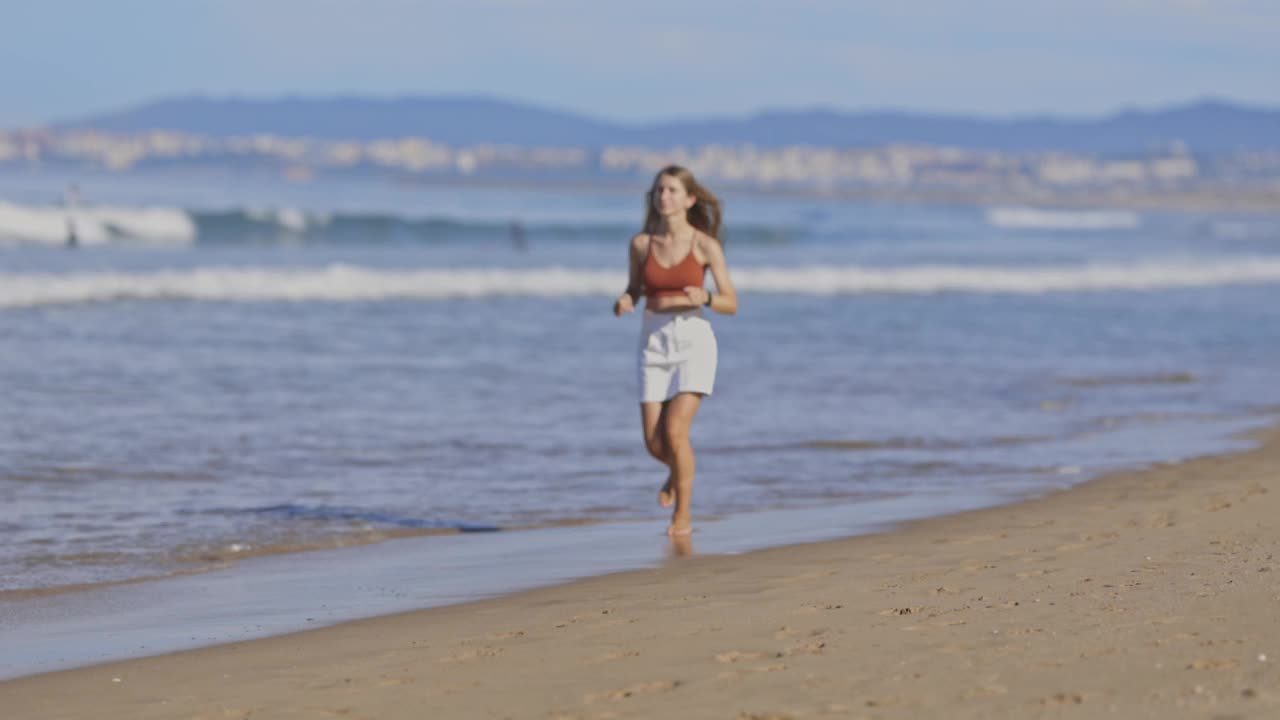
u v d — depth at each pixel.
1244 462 11.26
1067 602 5.69
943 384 16.97
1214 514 8.41
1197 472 10.71
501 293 28.64
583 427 13.24
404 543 8.33
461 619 6.10
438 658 5.30
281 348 18.62
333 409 13.90
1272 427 13.77
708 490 10.23
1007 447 12.39
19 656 5.62
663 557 7.69
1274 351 21.94
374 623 6.09
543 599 6.51
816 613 5.78
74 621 6.33
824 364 18.64
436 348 19.27
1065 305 30.00
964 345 21.61
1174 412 14.95
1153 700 4.12
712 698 4.49
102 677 5.19
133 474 10.52
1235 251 58.75
